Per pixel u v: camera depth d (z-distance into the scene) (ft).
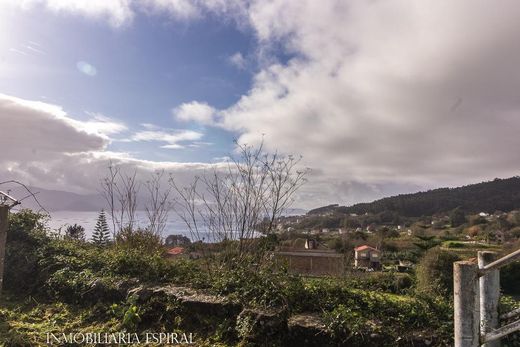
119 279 17.75
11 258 20.57
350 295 14.16
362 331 11.89
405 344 11.36
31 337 13.73
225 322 14.11
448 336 11.27
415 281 18.49
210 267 18.48
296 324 12.79
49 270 19.67
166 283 17.34
